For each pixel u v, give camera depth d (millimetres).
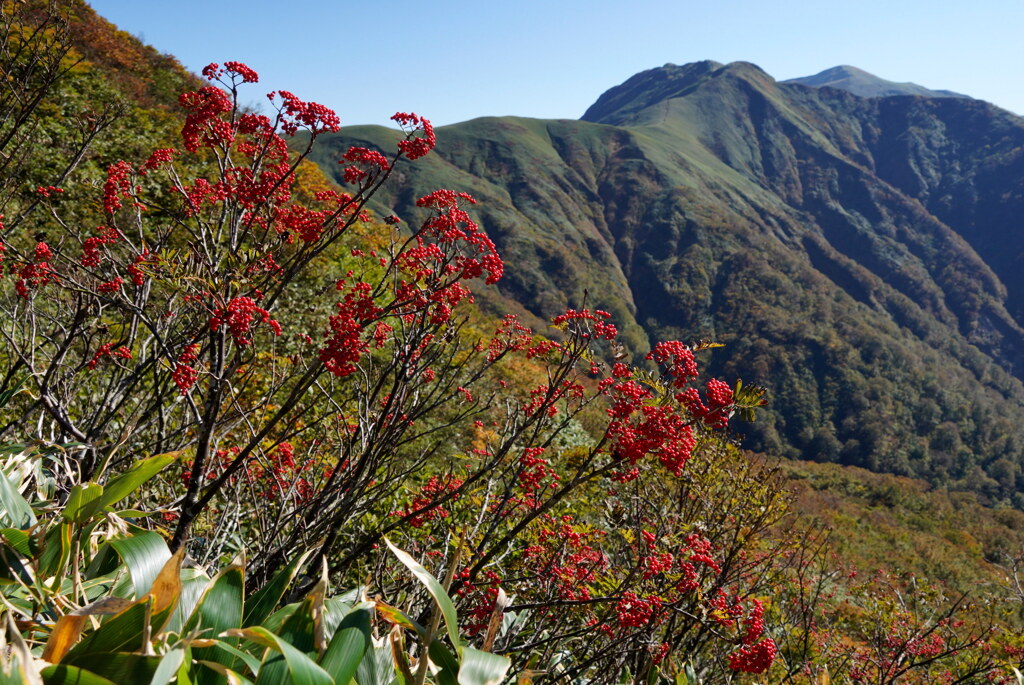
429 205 2762
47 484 2443
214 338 2578
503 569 3924
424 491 4055
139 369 3086
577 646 3555
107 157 10359
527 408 3443
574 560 3904
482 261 2752
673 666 2982
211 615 1519
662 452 2625
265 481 3971
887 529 28594
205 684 1398
